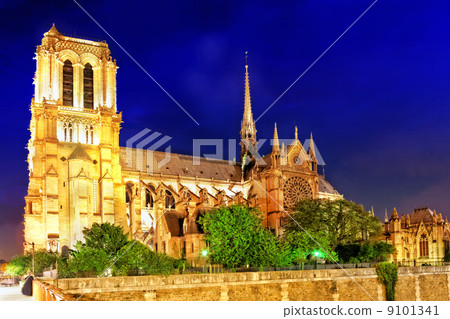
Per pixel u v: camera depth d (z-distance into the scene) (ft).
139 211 398.42
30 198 366.43
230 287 198.08
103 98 403.34
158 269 222.07
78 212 360.69
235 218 250.16
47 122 373.61
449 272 277.85
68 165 369.50
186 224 349.61
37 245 358.64
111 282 170.60
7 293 203.21
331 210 351.46
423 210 517.96
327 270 230.68
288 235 306.96
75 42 400.88
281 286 212.43
